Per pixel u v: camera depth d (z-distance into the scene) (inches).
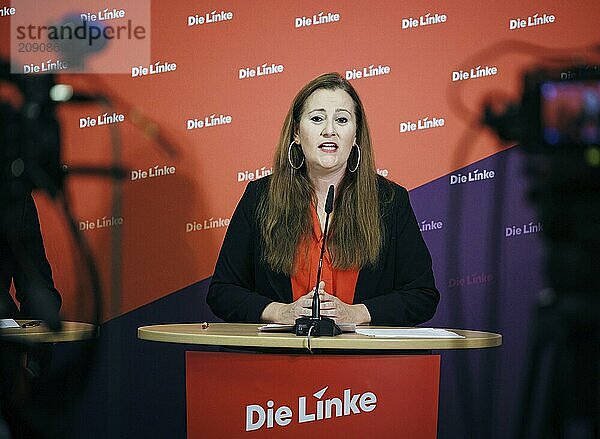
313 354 127.3
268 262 151.9
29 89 171.9
